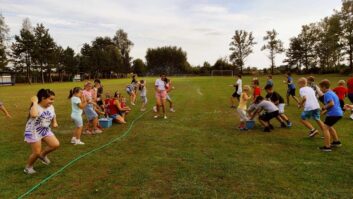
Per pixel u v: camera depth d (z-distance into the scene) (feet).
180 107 51.57
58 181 18.51
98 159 22.56
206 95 73.67
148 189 17.19
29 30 203.72
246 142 26.94
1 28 175.63
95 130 31.45
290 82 52.21
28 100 69.82
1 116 44.70
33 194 16.72
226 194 16.46
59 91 98.07
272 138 28.27
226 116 41.42
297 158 22.26
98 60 258.37
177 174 19.31
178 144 26.53
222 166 20.63
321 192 16.58
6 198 16.31
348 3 181.47
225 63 278.05
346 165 20.65
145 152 24.18
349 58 187.11
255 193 16.55
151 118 40.42
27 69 193.77
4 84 160.76
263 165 20.77
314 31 232.32
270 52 256.73
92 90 33.04
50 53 199.41
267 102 30.94
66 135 30.89
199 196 16.29
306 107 27.45
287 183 17.79
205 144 26.43
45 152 20.92
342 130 31.22
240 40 272.31
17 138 30.04
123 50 317.63
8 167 21.09
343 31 185.06
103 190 17.13
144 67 334.44
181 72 324.80
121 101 39.81
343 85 39.42
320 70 222.89
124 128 33.76
